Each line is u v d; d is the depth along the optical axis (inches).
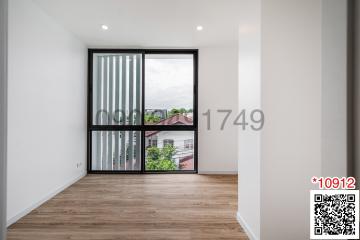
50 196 148.5
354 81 40.0
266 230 87.7
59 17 152.0
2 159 51.4
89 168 214.7
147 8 140.6
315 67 88.7
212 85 214.2
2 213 51.5
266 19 88.1
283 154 88.2
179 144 219.6
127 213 124.2
